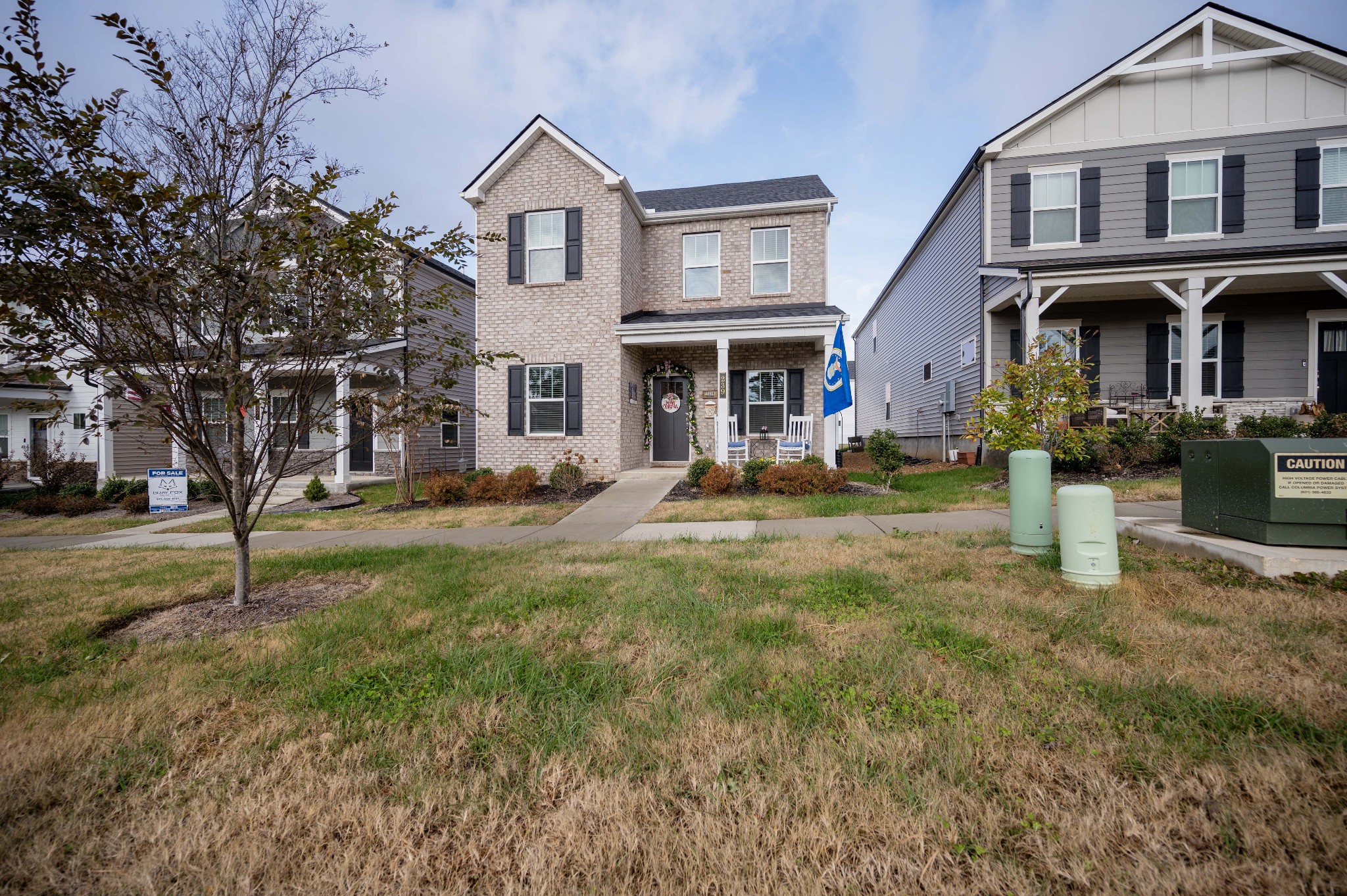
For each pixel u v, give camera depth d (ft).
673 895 5.56
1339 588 12.05
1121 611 11.63
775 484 33.47
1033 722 7.97
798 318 38.91
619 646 11.13
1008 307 43.78
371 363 20.03
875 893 5.51
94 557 23.63
